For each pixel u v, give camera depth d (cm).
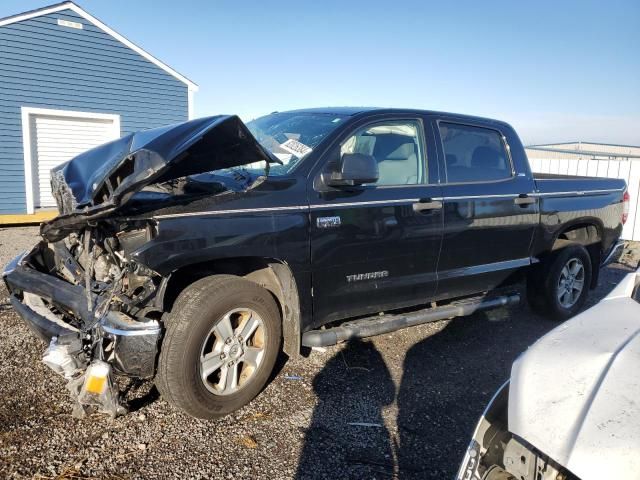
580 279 569
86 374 298
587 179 580
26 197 1386
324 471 296
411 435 336
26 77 1343
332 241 375
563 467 171
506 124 521
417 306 490
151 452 306
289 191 359
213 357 334
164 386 322
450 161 461
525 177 514
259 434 329
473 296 498
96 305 313
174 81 1598
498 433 205
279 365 426
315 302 376
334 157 388
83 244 344
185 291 332
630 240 1172
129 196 296
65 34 1381
